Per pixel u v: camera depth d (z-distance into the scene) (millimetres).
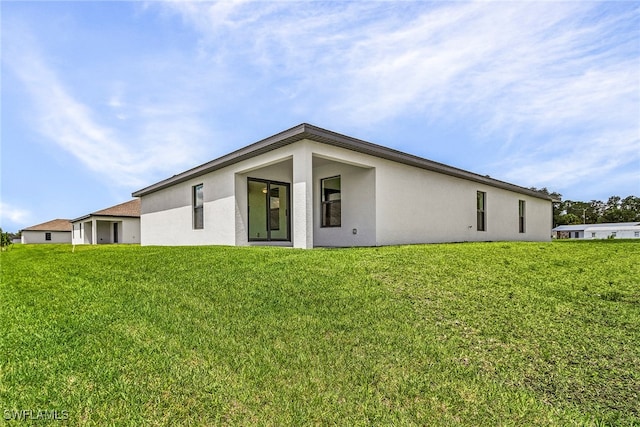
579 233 45438
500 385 2518
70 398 2422
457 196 12578
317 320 3617
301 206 8055
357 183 9992
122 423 2184
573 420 2148
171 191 14016
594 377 2576
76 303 4520
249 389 2527
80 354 3053
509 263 6016
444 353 2957
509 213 15672
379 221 9578
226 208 10570
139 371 2764
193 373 2727
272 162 9117
